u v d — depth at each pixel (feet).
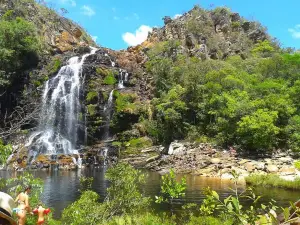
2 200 9.80
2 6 168.35
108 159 122.11
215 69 148.05
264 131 108.47
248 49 191.42
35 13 184.14
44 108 135.44
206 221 35.35
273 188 73.97
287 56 151.33
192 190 69.46
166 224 34.55
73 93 140.56
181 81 145.28
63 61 153.89
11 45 138.82
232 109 116.26
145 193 65.82
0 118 128.16
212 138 120.06
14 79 139.03
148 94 150.51
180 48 175.11
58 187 72.64
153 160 114.83
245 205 53.42
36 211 19.90
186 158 109.19
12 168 97.45
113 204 36.14
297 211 12.61
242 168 95.71
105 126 136.26
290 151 108.99
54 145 125.90
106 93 140.56
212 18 203.72
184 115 130.82
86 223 32.86
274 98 120.06
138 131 132.16
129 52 193.26
